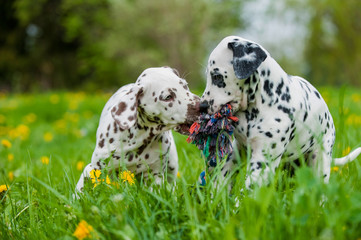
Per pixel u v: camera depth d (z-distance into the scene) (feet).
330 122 11.23
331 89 37.78
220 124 9.88
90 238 7.63
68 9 89.04
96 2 87.45
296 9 67.46
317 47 71.15
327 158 10.91
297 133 10.21
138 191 9.16
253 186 9.20
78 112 33.99
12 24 93.91
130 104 10.66
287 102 9.95
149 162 11.78
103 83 93.45
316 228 7.30
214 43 74.33
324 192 7.32
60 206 8.93
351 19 70.59
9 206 10.06
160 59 73.36
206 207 8.33
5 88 94.07
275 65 10.00
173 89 10.87
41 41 91.45
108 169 11.02
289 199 8.33
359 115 23.97
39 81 92.68
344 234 6.98
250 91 9.73
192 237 7.35
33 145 23.68
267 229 7.11
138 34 76.28
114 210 8.41
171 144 12.09
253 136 9.94
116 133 11.43
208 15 72.38
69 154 18.92
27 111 34.45
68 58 93.71
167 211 8.09
